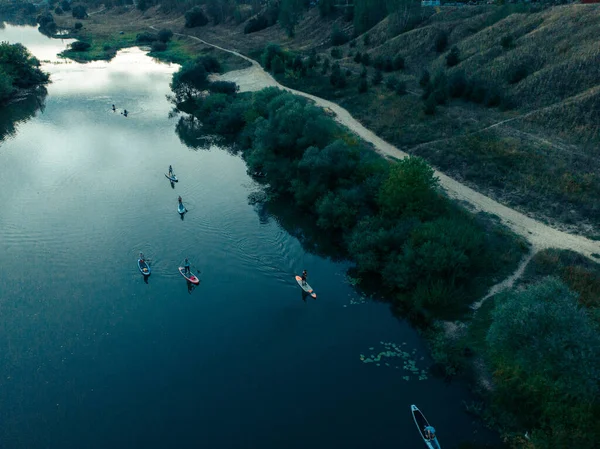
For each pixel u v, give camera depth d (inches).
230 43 6003.9
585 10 3097.9
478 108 2945.4
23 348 1494.8
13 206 2293.3
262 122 2760.8
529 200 2065.7
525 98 2805.1
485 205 2069.4
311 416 1259.8
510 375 1275.8
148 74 4997.5
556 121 2475.4
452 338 1481.3
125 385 1371.8
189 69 3843.5
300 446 1180.5
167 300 1705.2
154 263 1889.8
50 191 2447.1
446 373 1376.7
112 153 2962.6
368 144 2775.6
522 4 3905.0
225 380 1385.3
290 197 2443.4
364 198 2064.5
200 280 1803.6
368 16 5068.9
